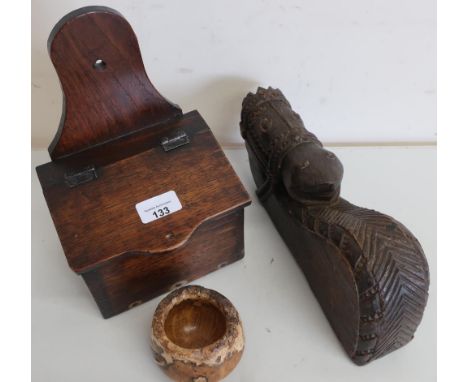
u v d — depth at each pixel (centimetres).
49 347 89
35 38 92
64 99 80
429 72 105
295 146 87
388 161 117
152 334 76
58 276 97
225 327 82
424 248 103
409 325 77
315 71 104
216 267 97
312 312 94
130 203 81
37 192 108
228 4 89
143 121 88
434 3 91
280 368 87
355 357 85
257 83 105
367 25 94
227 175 84
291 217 89
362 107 113
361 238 74
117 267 81
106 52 77
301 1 89
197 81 104
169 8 89
